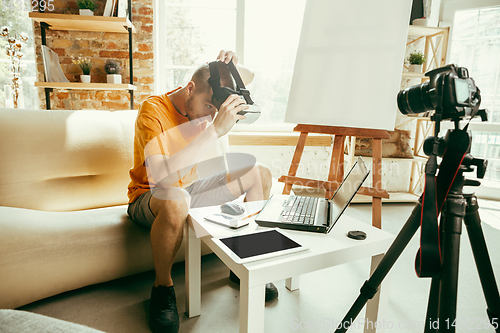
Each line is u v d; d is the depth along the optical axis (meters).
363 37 1.50
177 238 1.07
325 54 1.60
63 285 1.19
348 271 1.58
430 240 0.65
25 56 2.54
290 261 0.75
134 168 1.30
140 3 2.55
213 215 1.04
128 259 1.29
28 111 1.49
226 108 1.12
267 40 2.95
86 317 1.14
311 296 1.33
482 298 1.33
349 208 2.67
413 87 0.74
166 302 1.09
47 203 1.45
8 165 1.36
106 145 1.61
